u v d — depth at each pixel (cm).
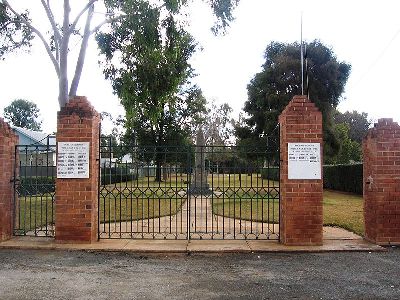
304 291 561
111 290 563
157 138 4400
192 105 4538
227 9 1850
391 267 700
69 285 586
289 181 873
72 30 1889
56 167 879
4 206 897
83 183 878
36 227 1055
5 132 905
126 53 1928
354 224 1170
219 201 1986
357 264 722
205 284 595
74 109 880
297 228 867
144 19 1708
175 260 754
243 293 551
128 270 678
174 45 1923
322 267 701
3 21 1903
